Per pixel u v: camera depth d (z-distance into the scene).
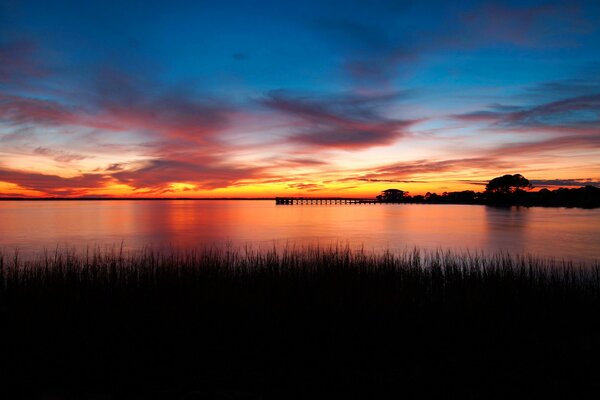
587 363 6.31
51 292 7.90
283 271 9.43
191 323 7.29
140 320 7.30
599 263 17.44
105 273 8.92
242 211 81.44
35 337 6.73
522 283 9.17
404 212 75.62
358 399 5.52
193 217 57.59
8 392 5.64
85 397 5.54
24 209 101.00
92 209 100.38
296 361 6.43
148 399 5.48
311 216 61.16
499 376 6.05
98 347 6.66
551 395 5.57
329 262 10.30
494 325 7.50
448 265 10.86
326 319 7.47
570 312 8.20
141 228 37.34
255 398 5.48
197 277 8.91
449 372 6.16
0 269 8.23
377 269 10.02
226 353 6.64
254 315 7.50
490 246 25.27
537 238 29.53
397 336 7.12
